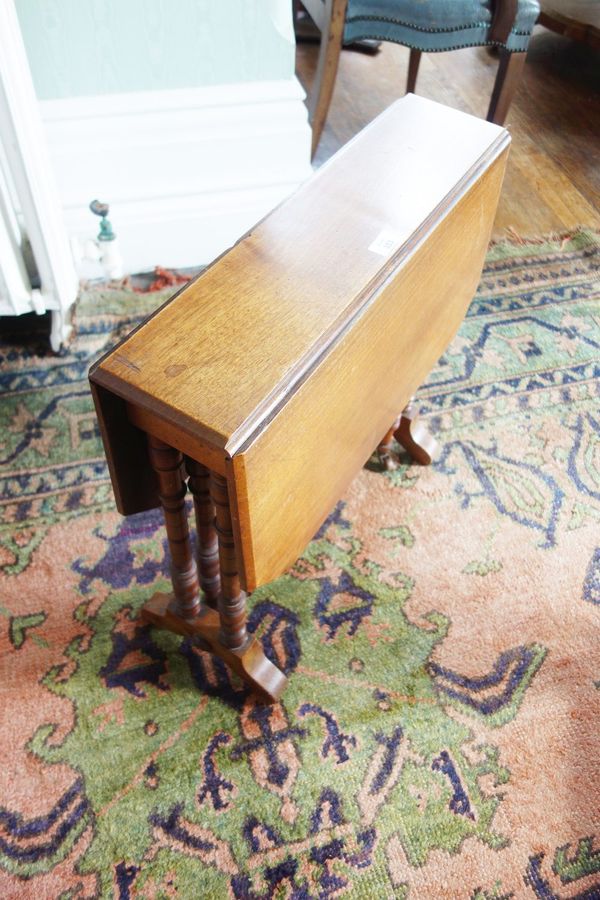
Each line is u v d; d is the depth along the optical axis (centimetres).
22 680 139
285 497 102
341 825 125
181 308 99
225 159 207
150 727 134
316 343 96
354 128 279
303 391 94
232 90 196
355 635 148
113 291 214
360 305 102
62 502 166
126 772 129
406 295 114
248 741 133
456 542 164
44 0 168
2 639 145
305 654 145
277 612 151
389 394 127
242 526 95
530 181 263
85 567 156
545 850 123
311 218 113
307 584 155
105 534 161
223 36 185
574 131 287
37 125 158
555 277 228
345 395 107
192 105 194
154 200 209
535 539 165
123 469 107
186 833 123
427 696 140
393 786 129
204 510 120
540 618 152
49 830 123
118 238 212
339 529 165
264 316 99
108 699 138
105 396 94
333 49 226
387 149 126
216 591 138
